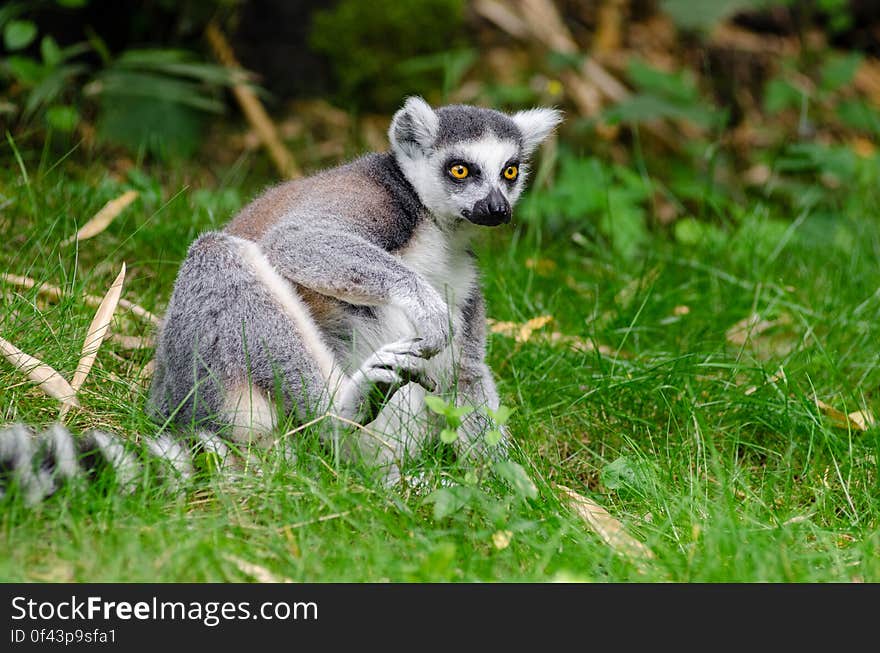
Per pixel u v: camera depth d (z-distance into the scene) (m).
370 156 8.12
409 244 7.76
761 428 8.40
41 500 5.77
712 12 14.99
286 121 15.03
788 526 6.41
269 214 7.68
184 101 13.22
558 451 7.98
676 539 6.35
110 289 8.03
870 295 10.75
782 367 8.61
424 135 7.94
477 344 8.07
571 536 6.21
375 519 6.10
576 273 11.59
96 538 5.62
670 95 14.54
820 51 18.19
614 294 10.73
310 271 7.08
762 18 18.48
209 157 14.27
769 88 15.76
